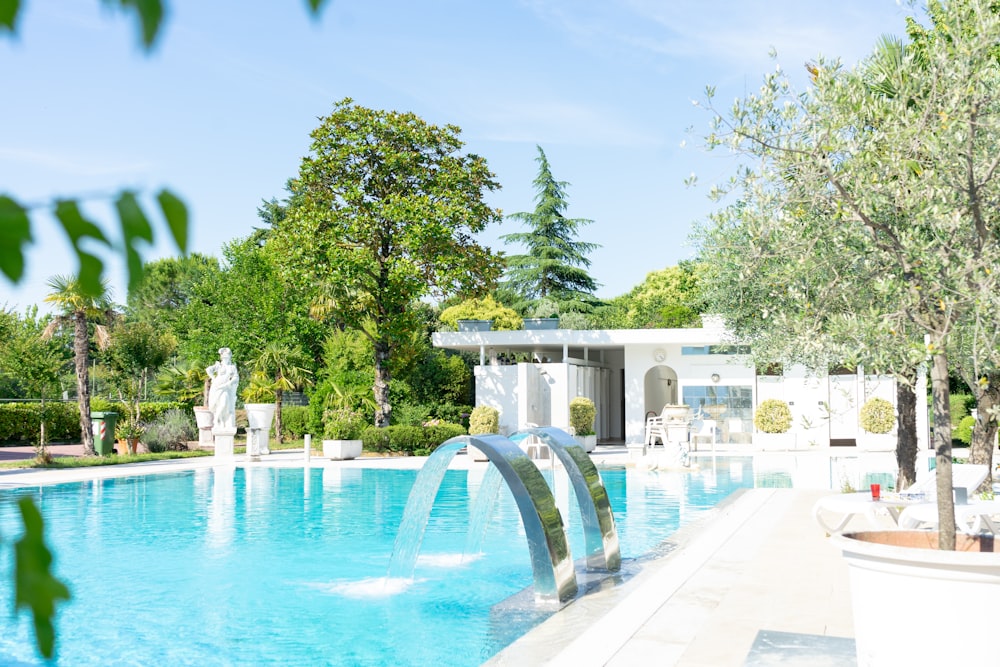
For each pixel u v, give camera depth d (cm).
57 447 3108
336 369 3228
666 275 4981
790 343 791
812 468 2188
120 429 2650
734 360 1742
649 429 2655
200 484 1927
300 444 3444
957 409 2947
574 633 643
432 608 778
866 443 2861
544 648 602
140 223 61
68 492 1756
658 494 1684
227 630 710
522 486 773
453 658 629
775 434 2905
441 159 2841
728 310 1301
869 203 513
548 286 4912
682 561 879
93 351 4369
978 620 413
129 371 3591
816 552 928
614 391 3900
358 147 2773
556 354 3612
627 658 541
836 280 586
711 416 3012
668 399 3716
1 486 1784
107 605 799
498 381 2891
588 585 826
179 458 2620
